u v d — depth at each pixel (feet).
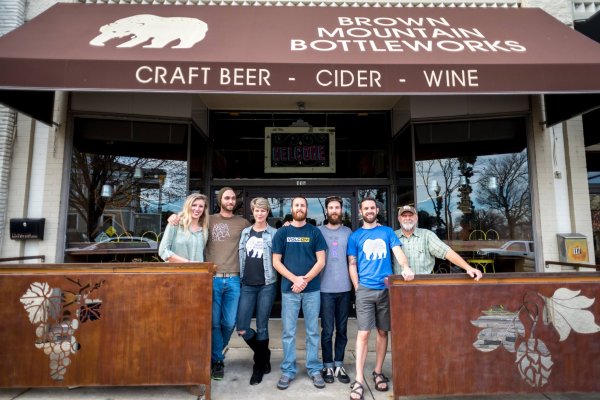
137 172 17.15
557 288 9.78
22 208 15.80
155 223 17.13
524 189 17.10
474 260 17.37
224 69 12.14
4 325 9.68
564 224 16.60
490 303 9.72
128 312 9.86
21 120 16.26
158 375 9.76
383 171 20.51
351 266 11.03
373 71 12.39
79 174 16.52
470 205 17.61
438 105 17.79
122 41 13.70
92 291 9.87
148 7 17.02
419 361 9.54
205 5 17.56
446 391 9.50
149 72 11.95
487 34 15.37
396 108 20.01
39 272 9.82
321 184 20.12
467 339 9.62
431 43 14.47
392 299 9.66
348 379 11.10
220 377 11.31
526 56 13.37
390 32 15.40
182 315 9.91
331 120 20.72
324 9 17.56
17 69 11.76
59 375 9.66
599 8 18.31
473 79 12.49
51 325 9.75
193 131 18.26
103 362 9.73
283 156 20.56
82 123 16.69
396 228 19.75
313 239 11.00
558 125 17.03
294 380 11.22
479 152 17.69
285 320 10.92
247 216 19.95
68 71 11.85
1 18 16.38
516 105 17.19
